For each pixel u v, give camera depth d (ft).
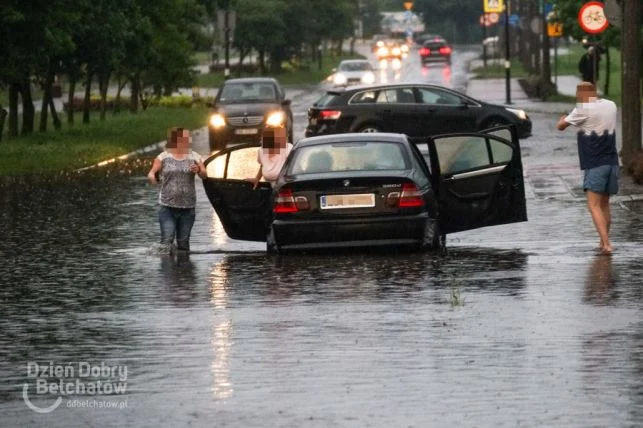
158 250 122.11
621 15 179.83
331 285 97.71
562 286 94.58
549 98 401.08
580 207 148.97
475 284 96.53
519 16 638.12
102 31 297.74
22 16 233.35
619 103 357.82
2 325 84.79
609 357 70.38
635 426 56.39
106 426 58.85
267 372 68.74
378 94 245.45
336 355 72.59
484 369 68.18
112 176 206.08
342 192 111.65
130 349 75.97
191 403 62.49
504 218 118.32
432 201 113.80
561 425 56.80
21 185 192.65
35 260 116.57
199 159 120.78
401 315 84.38
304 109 405.18
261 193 119.24
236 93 266.57
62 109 447.01
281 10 631.97
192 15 438.40
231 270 107.55
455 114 245.24
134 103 404.98
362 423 58.03
